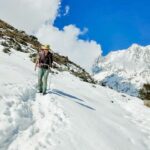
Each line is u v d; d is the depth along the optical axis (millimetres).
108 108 20484
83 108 15547
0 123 9305
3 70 15773
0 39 29906
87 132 11914
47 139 10000
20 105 11219
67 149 9875
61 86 20641
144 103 27938
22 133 9719
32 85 15172
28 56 28062
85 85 27422
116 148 11719
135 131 15930
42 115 11781
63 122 11914
